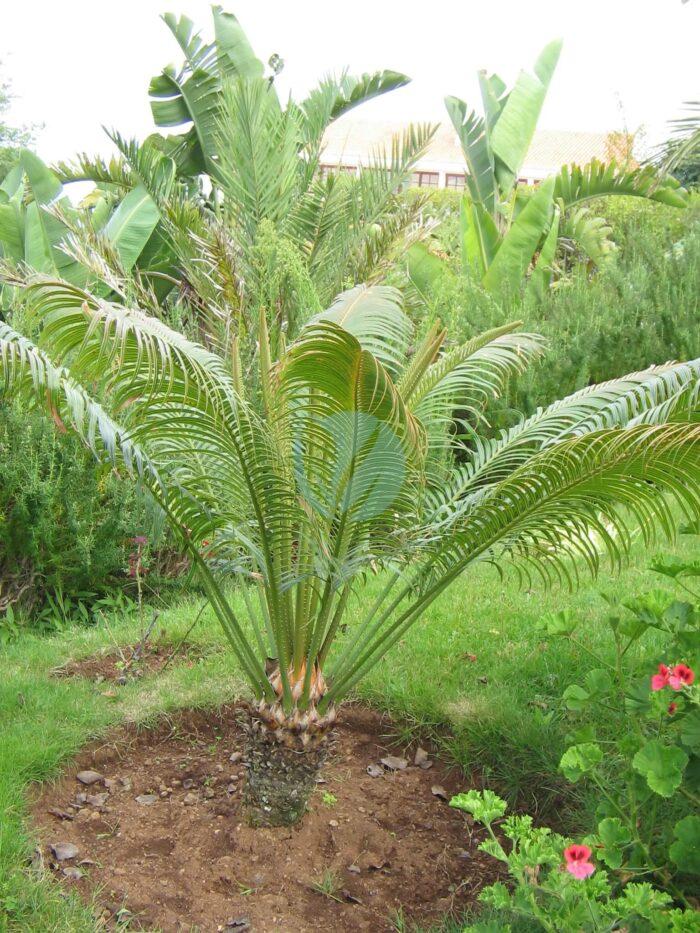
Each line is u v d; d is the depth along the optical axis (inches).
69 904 96.4
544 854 73.7
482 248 404.2
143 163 267.7
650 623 104.3
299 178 238.4
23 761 122.7
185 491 108.0
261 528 101.7
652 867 88.4
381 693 148.2
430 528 109.1
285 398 95.4
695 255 324.8
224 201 225.9
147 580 229.5
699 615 105.0
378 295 117.2
